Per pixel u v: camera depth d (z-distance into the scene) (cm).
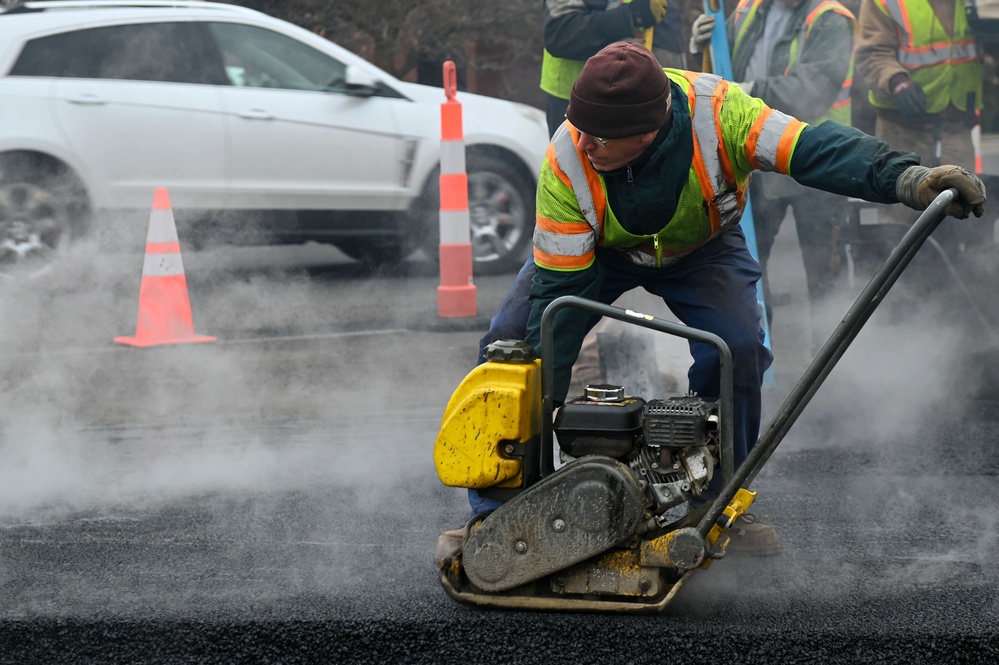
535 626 425
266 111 1219
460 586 451
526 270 509
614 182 448
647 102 418
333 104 1252
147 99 1177
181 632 436
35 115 1138
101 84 1169
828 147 428
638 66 417
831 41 817
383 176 1277
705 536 416
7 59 1148
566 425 433
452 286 1079
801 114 816
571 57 856
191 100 1192
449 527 556
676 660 414
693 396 443
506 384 439
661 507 433
